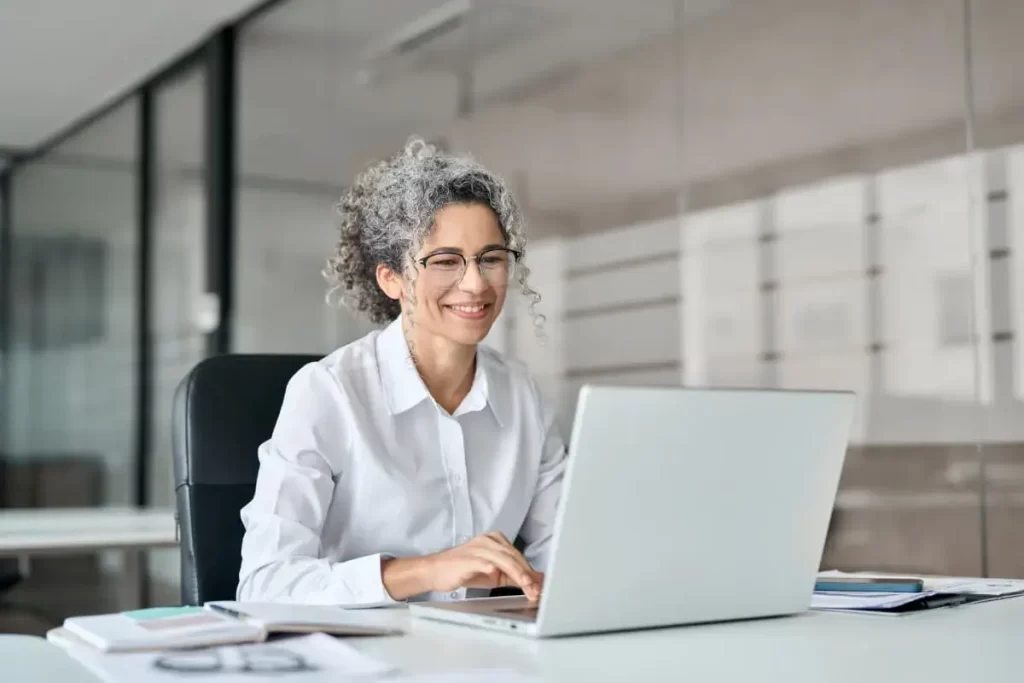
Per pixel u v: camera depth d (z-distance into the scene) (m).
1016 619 1.32
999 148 2.85
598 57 3.99
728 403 1.23
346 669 0.98
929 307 2.99
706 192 3.59
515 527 1.90
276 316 5.50
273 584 1.55
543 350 4.15
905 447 3.03
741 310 3.46
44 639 1.15
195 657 1.02
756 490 1.28
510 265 1.72
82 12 5.70
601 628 1.20
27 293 7.93
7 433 8.09
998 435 2.83
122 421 6.79
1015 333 2.80
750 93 3.46
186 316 6.22
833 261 3.21
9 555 2.71
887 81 3.09
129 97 6.89
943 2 2.97
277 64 5.61
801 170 3.31
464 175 1.68
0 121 7.41
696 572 1.25
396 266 1.77
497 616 1.24
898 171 3.06
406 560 1.47
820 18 3.27
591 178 3.99
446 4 4.66
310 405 1.75
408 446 1.79
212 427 1.89
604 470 1.15
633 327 3.82
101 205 7.11
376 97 4.98
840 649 1.12
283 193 5.51
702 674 0.99
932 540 2.97
